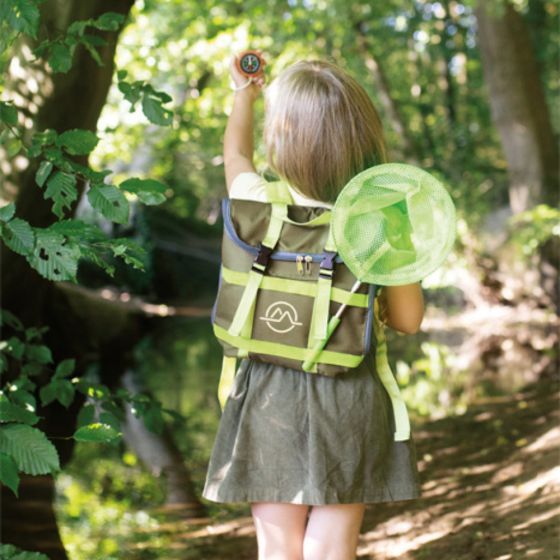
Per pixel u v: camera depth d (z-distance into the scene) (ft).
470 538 13.97
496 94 56.65
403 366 36.45
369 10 57.52
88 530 15.53
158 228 79.10
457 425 23.89
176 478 19.12
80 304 39.50
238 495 8.14
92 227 8.84
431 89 74.38
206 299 75.56
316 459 7.95
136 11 25.95
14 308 21.38
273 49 45.57
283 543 8.22
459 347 42.75
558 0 66.23
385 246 7.80
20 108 16.42
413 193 7.80
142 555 14.25
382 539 14.84
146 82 10.85
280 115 8.39
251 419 8.22
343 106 8.31
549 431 21.01
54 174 9.29
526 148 55.88
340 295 7.93
